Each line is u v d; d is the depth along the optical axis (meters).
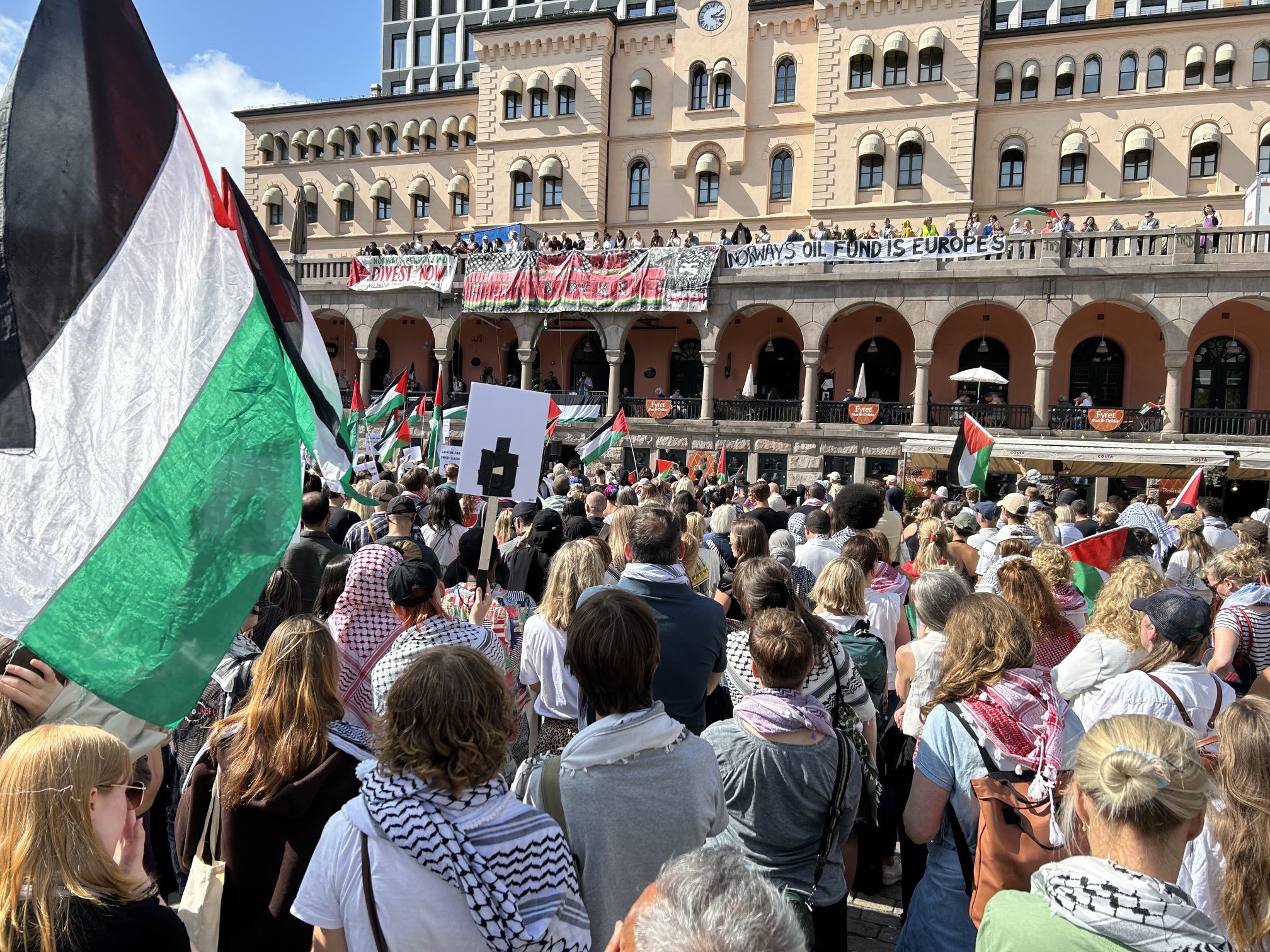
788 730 3.18
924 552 6.30
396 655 3.82
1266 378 28.41
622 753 2.68
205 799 3.13
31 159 3.04
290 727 2.86
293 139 43.53
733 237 31.59
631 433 30.67
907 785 4.45
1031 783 2.88
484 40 39.22
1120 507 13.12
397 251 35.53
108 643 2.83
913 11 32.81
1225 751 2.50
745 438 29.59
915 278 27.64
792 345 34.25
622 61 38.00
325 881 2.20
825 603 4.75
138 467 3.01
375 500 8.29
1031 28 32.38
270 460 3.21
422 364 39.00
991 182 33.03
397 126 41.91
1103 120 31.89
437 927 2.11
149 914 1.97
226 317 3.29
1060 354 30.84
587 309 30.91
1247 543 5.97
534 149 38.56
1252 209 26.89
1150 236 25.58
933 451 21.45
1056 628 4.54
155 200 3.23
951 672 3.17
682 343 35.81
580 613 2.87
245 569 3.07
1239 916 2.37
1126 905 1.87
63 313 3.02
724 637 4.02
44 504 2.88
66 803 1.90
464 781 2.19
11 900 1.83
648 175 37.59
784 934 1.47
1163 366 29.56
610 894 2.61
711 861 1.63
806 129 35.03
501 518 7.68
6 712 2.76
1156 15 30.91
